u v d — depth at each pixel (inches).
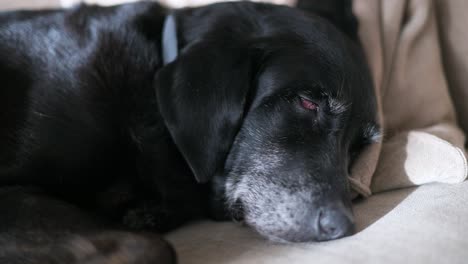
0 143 25.4
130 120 26.9
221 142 25.9
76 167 26.1
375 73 31.9
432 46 34.1
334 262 22.0
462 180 26.7
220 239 25.3
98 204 27.2
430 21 34.5
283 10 28.3
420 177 27.2
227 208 27.6
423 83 33.3
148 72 27.5
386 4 34.0
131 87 27.1
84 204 27.1
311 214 24.7
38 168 25.6
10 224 22.3
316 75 26.1
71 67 26.8
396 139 29.7
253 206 26.3
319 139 26.2
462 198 25.5
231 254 23.5
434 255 21.9
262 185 26.1
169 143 27.2
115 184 27.2
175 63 26.2
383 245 22.7
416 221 24.0
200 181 25.8
